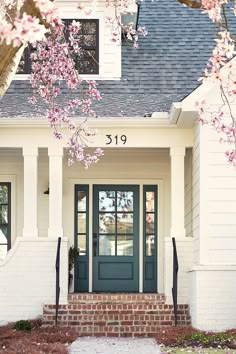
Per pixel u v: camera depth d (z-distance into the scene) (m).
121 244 16.83
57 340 12.70
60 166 14.82
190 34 17.95
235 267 13.52
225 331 13.25
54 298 14.41
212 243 13.72
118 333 13.78
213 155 13.88
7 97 16.14
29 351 11.19
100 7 16.75
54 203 14.74
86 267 16.70
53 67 12.32
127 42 17.58
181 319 14.18
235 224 13.76
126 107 15.50
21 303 14.38
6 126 14.80
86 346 12.24
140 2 18.05
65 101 15.88
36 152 14.85
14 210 16.62
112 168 16.89
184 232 14.74
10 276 14.44
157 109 15.30
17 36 6.00
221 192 13.82
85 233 16.81
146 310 14.09
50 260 14.52
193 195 15.00
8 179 16.66
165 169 16.91
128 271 16.73
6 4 7.35
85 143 14.81
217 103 13.83
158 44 17.69
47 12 6.87
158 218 16.83
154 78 16.83
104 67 16.77
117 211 16.89
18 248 14.53
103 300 14.31
